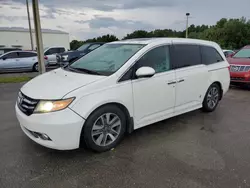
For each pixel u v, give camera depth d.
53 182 2.31
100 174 2.46
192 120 4.21
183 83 3.75
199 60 4.16
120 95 2.90
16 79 8.72
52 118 2.48
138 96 3.12
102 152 2.94
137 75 3.03
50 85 2.82
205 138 3.41
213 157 2.83
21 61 12.49
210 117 4.39
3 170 2.50
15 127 3.73
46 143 2.59
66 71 3.42
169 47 3.65
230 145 3.18
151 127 3.84
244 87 7.68
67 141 2.57
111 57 3.43
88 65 3.47
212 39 41.84
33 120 2.54
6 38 35.62
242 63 7.04
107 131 2.93
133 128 3.19
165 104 3.54
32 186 2.25
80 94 2.61
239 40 39.75
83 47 11.68
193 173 2.48
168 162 2.71
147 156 2.85
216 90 4.68
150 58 3.35
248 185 2.28
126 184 2.29
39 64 8.32
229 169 2.57
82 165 2.63
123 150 3.00
